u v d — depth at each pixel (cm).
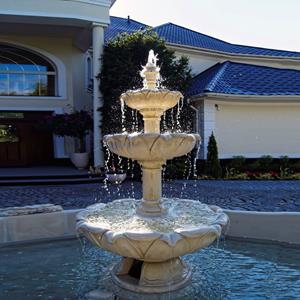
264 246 688
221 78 1734
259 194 1095
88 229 454
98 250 665
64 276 540
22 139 1823
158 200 513
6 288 498
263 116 1678
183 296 459
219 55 2222
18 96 1808
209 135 1588
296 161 1694
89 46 1873
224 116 1639
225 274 542
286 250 664
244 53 2278
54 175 1391
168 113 1483
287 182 1390
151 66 504
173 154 471
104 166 1496
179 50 2112
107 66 1486
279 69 1961
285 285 502
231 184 1324
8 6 1420
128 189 1209
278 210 861
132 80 1425
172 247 417
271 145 1686
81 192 1150
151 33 1570
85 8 1480
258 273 547
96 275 540
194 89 1691
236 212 729
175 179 1460
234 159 1588
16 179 1359
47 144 1867
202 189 1198
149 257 431
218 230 452
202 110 1596
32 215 716
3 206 923
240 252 651
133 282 472
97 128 1504
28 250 673
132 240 413
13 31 1720
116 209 560
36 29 1686
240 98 1589
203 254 637
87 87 1955
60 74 1867
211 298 458
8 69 1822
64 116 1645
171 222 484
